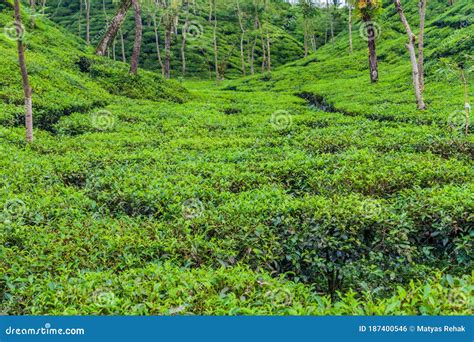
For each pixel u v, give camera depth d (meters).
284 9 112.44
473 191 11.54
